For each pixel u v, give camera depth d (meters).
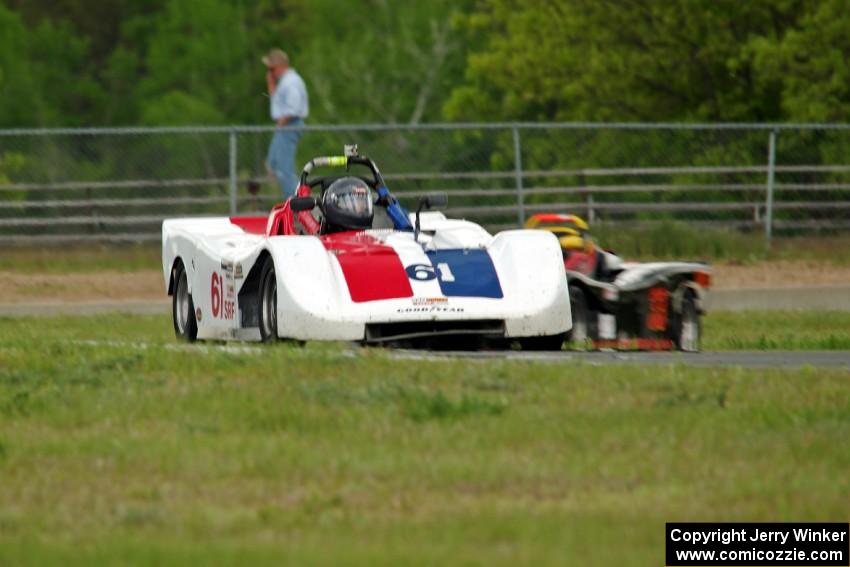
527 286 40.00
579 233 48.78
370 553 19.36
